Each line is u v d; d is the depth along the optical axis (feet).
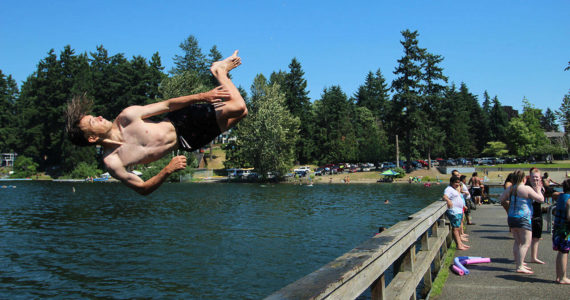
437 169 243.19
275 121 222.69
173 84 223.30
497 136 328.49
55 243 63.57
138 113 8.75
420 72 231.71
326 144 295.69
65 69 270.67
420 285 30.25
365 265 10.13
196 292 39.37
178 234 70.64
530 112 289.33
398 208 108.58
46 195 161.07
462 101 325.83
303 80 308.19
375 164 288.30
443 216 34.55
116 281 43.16
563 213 23.02
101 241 64.90
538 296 21.15
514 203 26.22
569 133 301.43
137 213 102.12
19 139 296.30
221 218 91.45
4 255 55.47
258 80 233.96
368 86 403.34
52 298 38.37
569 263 28.53
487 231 43.06
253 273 45.62
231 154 278.05
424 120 235.20
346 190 177.99
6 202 132.87
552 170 217.36
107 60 313.32
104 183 245.04
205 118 9.24
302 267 47.91
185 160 9.04
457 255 31.81
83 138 8.41
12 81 360.28
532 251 28.66
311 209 108.27
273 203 125.90
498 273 26.09
